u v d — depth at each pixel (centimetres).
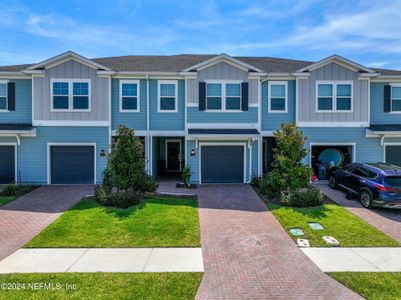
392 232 948
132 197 1187
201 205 1216
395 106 1745
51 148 1633
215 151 1691
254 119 1678
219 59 1650
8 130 1535
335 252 796
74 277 636
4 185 1591
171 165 2161
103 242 844
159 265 705
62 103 1619
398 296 575
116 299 550
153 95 1678
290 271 682
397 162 1709
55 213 1112
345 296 575
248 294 581
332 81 1681
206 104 1670
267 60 2139
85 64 1616
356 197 1316
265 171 1989
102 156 1628
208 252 788
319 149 1808
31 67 1582
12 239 870
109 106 1633
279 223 1017
